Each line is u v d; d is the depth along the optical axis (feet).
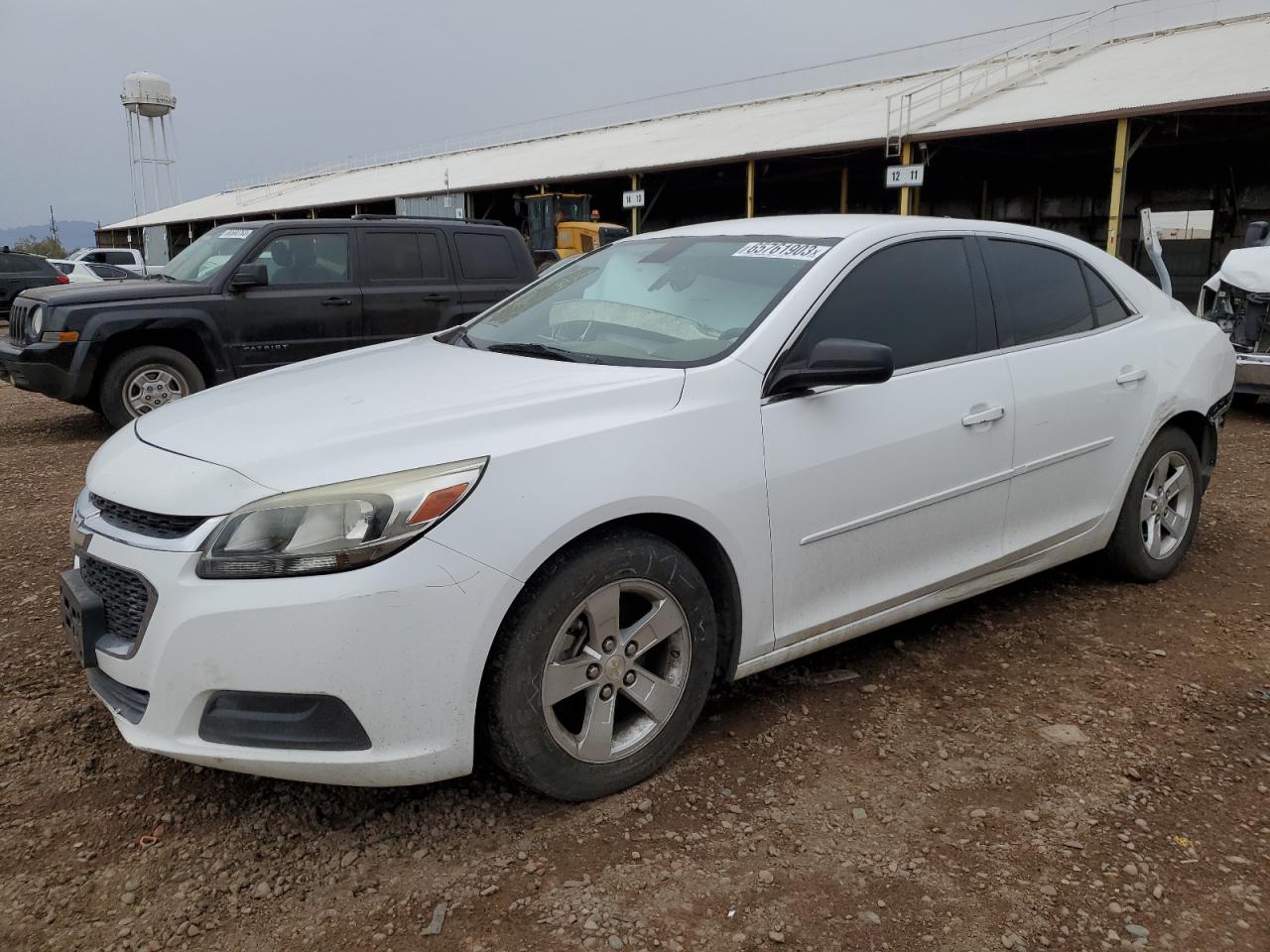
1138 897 7.80
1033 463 12.35
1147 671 11.84
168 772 9.66
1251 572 15.30
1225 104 54.34
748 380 9.86
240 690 7.84
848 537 10.59
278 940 7.36
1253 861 8.25
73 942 7.32
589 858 8.29
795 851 8.39
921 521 11.25
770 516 9.81
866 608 10.97
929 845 8.48
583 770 8.85
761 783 9.43
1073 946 7.27
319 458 8.18
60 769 9.70
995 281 12.42
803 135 82.07
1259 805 9.07
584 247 75.46
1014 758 9.90
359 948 7.26
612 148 110.22
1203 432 15.19
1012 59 91.25
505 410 8.80
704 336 10.41
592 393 9.19
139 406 26.76
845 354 9.61
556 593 8.38
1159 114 59.31
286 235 28.30
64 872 8.13
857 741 10.22
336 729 7.90
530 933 7.39
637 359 10.32
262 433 8.82
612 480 8.64
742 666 10.07
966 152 82.94
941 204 107.04
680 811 8.96
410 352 12.12
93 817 8.89
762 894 7.83
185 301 26.66
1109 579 14.88
